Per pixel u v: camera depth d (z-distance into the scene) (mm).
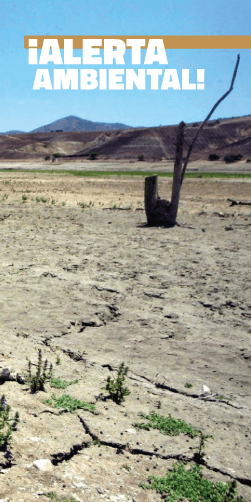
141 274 9320
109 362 5371
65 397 4215
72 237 13086
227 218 17828
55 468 3143
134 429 3895
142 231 14688
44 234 13328
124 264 10070
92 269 9508
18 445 3309
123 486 3094
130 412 4207
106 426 3855
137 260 10523
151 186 15688
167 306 7492
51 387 4441
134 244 12445
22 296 7449
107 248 11734
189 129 192500
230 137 180625
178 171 15492
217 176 49125
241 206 21734
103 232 14234
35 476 2992
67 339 5953
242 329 6660
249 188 32000
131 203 22312
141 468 3365
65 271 9227
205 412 4414
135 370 5266
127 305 7414
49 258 10250
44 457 3230
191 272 9609
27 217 16469
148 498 3016
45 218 16516
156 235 14000
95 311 7008
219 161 108250
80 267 9586
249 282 8953
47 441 3441
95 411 4074
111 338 6168
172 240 13227
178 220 17312
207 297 8008
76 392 4410
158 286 8555
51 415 3873
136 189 31250
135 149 158875
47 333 6039
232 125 196750
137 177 46500
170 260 10641
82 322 6590
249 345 6133
